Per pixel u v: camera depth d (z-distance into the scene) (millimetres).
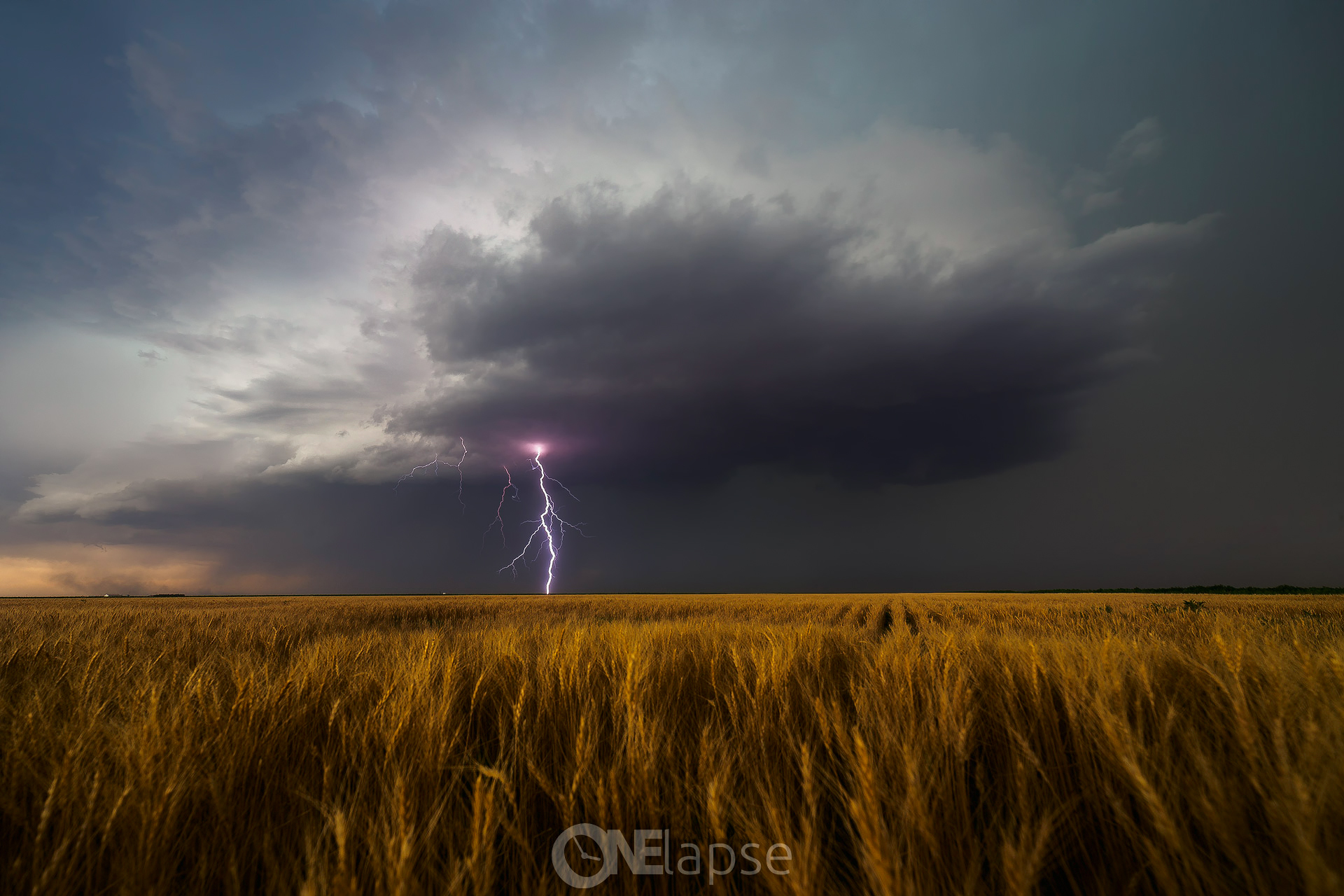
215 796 1507
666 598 36500
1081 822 1557
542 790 1763
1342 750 1427
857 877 1362
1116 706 1874
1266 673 1899
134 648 4633
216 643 5723
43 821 1359
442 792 1707
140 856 1279
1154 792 1194
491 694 2758
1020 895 1062
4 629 7324
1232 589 62281
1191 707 2078
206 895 1375
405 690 2264
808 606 24844
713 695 3078
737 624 7320
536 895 1250
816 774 1728
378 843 1346
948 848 1375
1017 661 2719
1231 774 1526
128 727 1767
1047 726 1935
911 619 15086
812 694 2652
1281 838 1212
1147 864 1225
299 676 2438
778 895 1136
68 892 1293
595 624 6453
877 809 1179
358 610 19391
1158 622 7465
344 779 1812
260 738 1846
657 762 1708
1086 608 15125
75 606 21188
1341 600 22750
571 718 2277
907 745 1634
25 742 1809
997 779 1803
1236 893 1160
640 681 2410
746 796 1630
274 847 1550
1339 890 994
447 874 1274
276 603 27938
